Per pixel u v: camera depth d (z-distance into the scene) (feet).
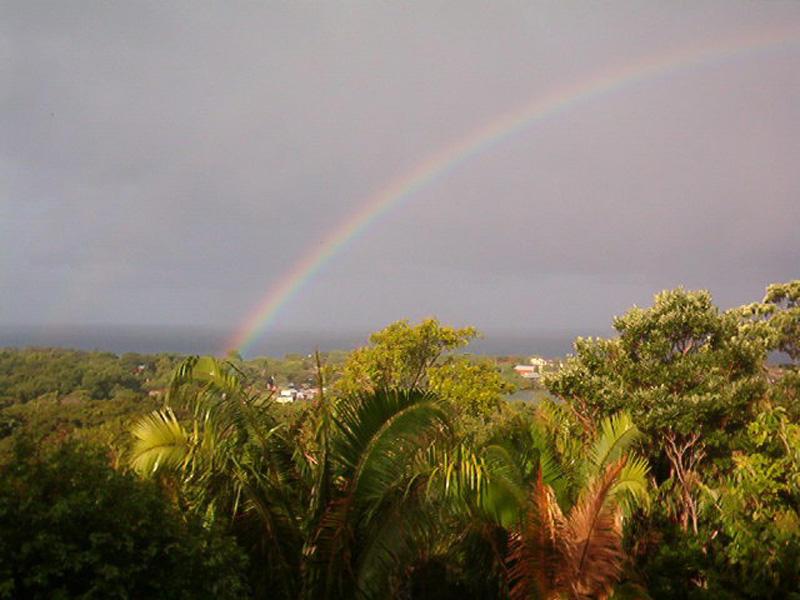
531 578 18.92
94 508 12.48
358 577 17.66
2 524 11.62
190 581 13.10
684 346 36.99
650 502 25.82
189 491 18.47
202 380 19.51
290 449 20.94
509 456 21.57
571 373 35.09
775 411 26.76
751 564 22.70
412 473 18.70
